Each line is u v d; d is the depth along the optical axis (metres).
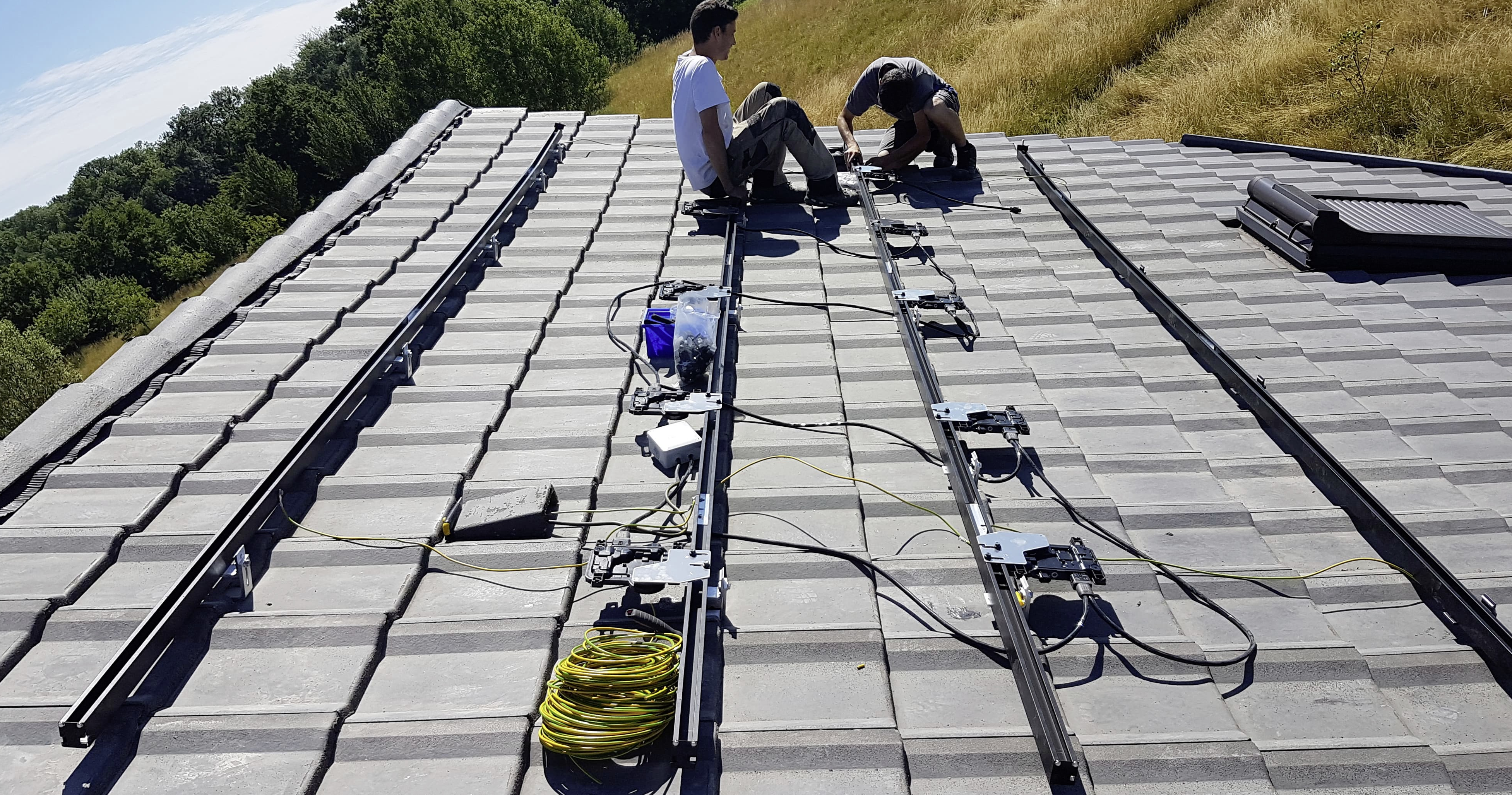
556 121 7.24
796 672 2.27
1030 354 3.86
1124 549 2.71
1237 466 3.12
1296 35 13.10
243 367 3.73
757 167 5.48
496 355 3.75
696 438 3.04
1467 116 10.34
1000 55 16.86
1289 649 2.34
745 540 2.66
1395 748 2.05
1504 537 2.81
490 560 2.64
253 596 2.50
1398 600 2.56
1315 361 3.83
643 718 2.01
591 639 2.24
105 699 2.04
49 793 1.96
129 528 2.78
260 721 2.08
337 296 4.35
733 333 4.02
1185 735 2.07
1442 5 12.21
